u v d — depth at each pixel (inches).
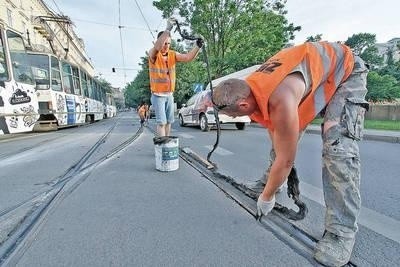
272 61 69.9
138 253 75.2
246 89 63.7
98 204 110.5
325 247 70.1
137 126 613.3
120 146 261.0
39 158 206.7
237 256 73.6
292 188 86.0
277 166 66.6
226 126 561.6
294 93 60.7
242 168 172.4
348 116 67.2
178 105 1259.8
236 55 814.5
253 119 74.9
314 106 68.2
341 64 69.1
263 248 77.4
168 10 847.1
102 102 1061.8
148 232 86.8
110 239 82.6
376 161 196.1
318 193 123.9
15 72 322.7
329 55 68.2
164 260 72.0
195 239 82.4
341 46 72.7
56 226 91.1
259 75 66.1
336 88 69.2
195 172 160.9
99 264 70.3
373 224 91.7
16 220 95.7
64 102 521.7
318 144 286.0
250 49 842.8
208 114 438.0
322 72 66.1
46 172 163.0
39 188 131.9
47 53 478.3
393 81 1139.3
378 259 71.2
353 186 67.7
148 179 146.3
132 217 98.0
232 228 89.1
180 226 90.8
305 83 63.5
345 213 68.7
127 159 198.8
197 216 98.5
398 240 81.0
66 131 477.7
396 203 110.9
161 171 161.9
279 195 118.3
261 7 831.1
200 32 840.9
